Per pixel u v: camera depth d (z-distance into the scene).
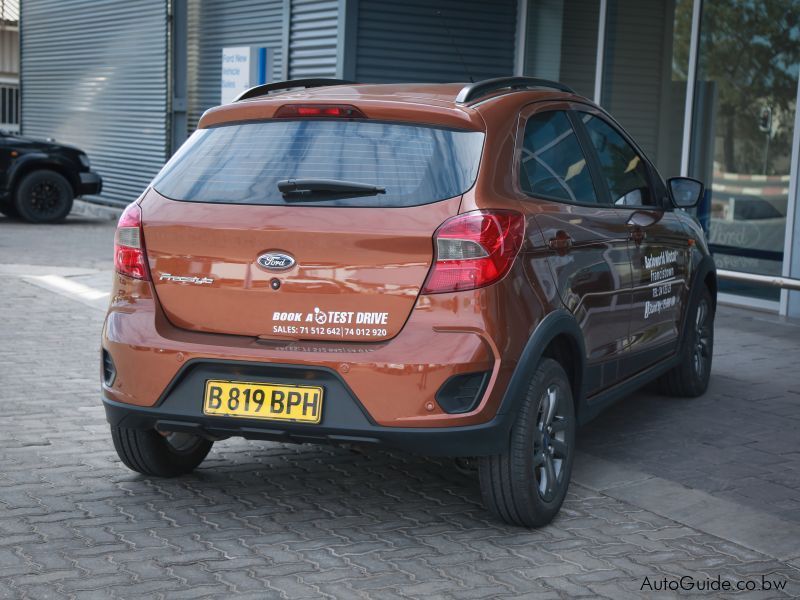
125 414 4.16
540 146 4.50
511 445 4.06
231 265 4.04
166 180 4.30
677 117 11.09
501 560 3.93
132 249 4.21
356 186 3.95
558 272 4.30
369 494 4.67
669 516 4.47
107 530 4.15
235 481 4.81
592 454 5.34
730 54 10.55
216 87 16.83
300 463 5.10
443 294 3.83
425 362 3.79
